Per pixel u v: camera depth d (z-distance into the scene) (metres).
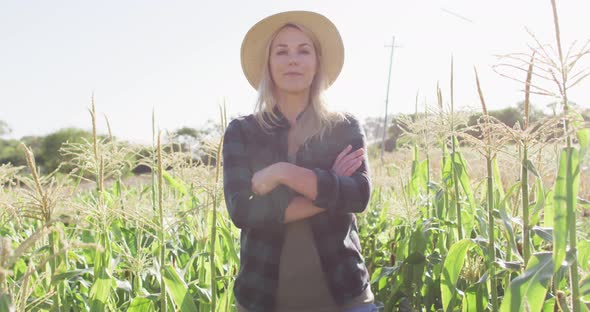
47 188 2.74
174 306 3.36
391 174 7.44
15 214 2.82
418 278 4.30
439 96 3.93
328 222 2.71
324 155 2.83
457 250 3.34
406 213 4.61
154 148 4.57
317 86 2.95
